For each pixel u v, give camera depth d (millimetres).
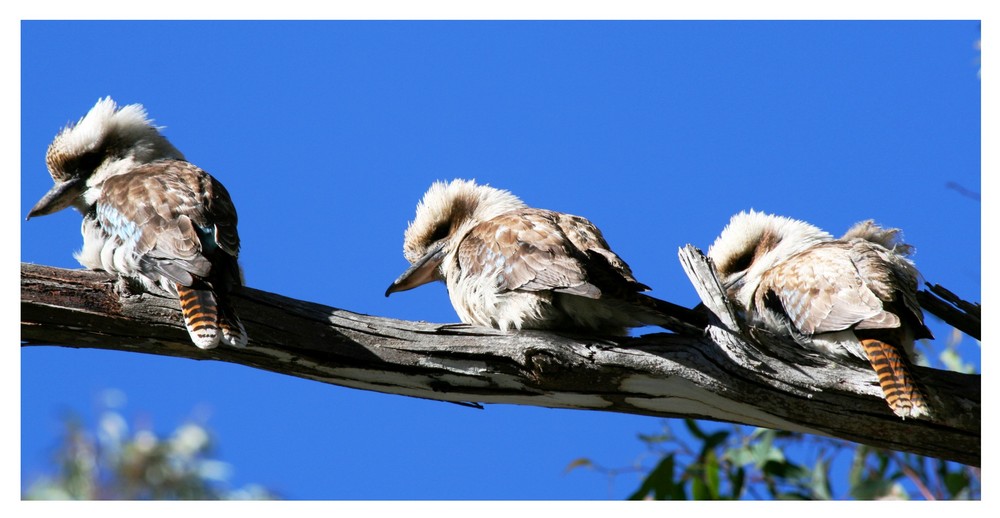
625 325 10773
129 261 10172
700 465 13930
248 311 10156
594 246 11031
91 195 12164
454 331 10305
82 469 14711
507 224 11148
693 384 10055
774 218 13727
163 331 10031
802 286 11320
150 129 12617
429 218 13391
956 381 10273
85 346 10148
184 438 15195
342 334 10211
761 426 10445
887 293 10906
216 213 10625
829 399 10070
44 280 9891
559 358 10078
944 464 13891
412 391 10469
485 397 10445
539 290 10438
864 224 12508
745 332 10211
